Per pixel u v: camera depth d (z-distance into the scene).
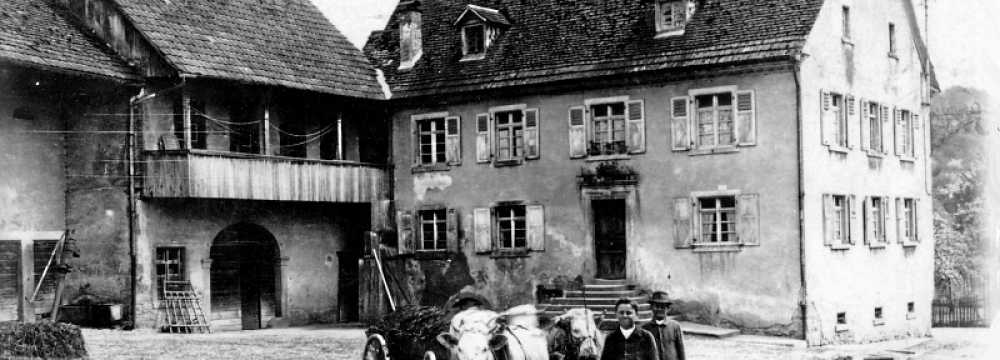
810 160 27.94
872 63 31.91
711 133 29.20
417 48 35.16
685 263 29.33
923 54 35.19
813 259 27.83
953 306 40.00
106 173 29.00
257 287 32.28
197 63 28.91
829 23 29.34
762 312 28.09
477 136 32.94
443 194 33.53
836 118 29.97
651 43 30.20
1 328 18.70
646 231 29.97
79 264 29.16
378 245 33.22
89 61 27.81
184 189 28.39
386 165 34.47
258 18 32.97
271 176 30.77
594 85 30.75
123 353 22.47
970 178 52.56
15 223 27.61
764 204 28.12
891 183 32.75
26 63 25.80
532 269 31.84
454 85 33.09
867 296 30.67
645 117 30.08
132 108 28.77
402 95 33.94
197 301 29.67
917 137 34.78
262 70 30.83
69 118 29.44
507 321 14.20
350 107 34.47
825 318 28.23
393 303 33.09
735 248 28.55
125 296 28.70
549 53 32.06
